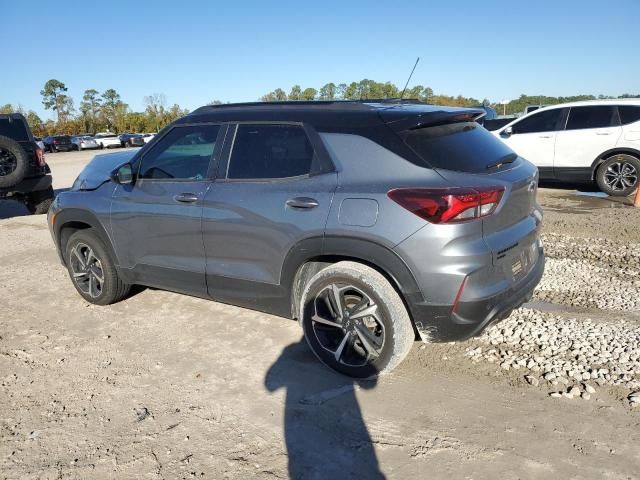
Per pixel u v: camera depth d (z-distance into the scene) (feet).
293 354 12.62
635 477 8.20
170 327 14.44
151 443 9.48
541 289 16.28
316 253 10.87
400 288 10.09
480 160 10.65
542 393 10.52
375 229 10.03
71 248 16.08
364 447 9.16
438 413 10.02
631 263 18.54
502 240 10.20
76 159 104.47
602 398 10.23
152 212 13.55
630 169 30.89
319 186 10.91
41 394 11.27
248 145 12.24
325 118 11.37
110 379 11.78
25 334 14.38
